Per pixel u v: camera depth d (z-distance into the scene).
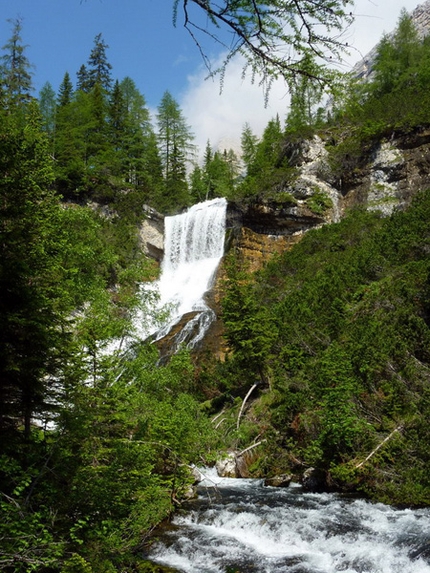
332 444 16.58
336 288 26.98
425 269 21.78
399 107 47.59
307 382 20.77
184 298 46.44
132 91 69.62
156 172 66.56
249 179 60.88
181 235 53.12
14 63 42.69
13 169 9.87
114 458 11.59
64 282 15.05
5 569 7.18
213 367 32.06
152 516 11.95
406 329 18.17
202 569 10.43
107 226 42.72
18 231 9.07
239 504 14.97
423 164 44.22
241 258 47.94
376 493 14.66
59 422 9.83
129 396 13.99
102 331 13.61
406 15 51.91
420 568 9.44
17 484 8.02
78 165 47.84
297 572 9.95
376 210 43.06
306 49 4.02
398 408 16.06
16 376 8.98
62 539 7.91
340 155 48.91
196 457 17.05
